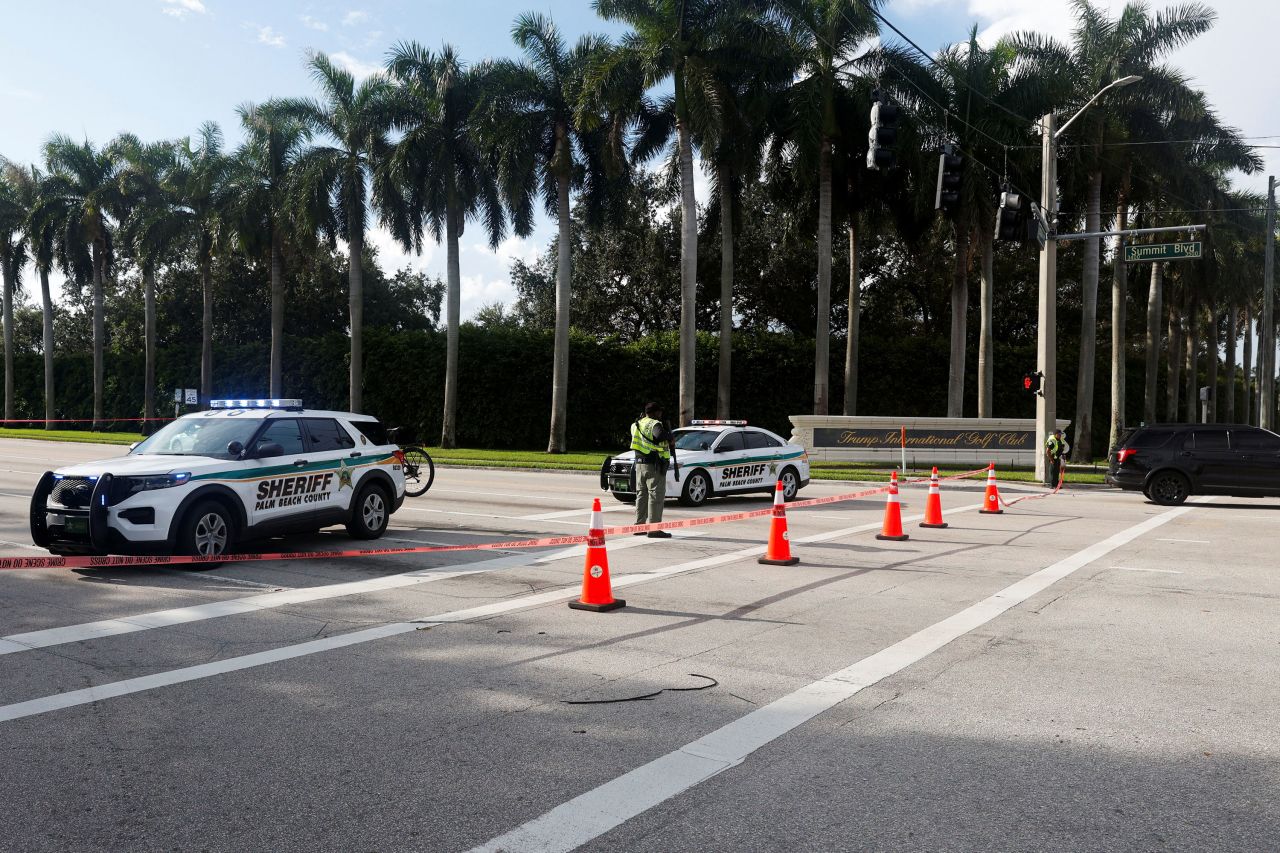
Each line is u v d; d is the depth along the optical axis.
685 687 5.73
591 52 33.94
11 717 5.12
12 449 33.94
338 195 39.94
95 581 9.19
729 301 34.53
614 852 3.57
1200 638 7.04
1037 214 23.83
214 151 46.19
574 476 25.83
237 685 5.75
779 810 3.95
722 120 30.50
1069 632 7.22
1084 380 33.81
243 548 11.41
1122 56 32.31
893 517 12.65
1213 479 17.88
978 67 31.70
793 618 7.69
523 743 4.75
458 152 38.12
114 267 57.97
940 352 45.75
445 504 16.91
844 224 35.88
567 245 36.06
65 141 53.19
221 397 54.91
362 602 8.27
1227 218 46.72
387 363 47.16
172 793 4.12
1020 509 17.23
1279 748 4.72
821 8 31.25
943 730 4.97
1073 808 3.99
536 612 7.90
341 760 4.51
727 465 17.31
